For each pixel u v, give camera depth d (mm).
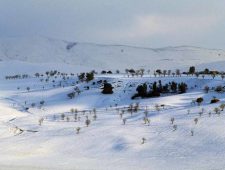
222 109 112625
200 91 178375
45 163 70500
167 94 182375
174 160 73188
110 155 80750
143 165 69562
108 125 108062
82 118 129125
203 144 82625
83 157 79688
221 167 65125
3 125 112250
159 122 105500
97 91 198625
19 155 80375
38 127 112875
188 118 105750
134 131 97500
